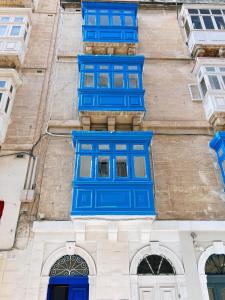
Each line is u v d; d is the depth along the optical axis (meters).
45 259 8.36
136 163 8.99
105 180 8.54
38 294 7.79
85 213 7.97
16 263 8.20
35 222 8.81
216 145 10.60
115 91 11.07
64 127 11.12
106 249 8.50
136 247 8.64
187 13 14.73
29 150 10.51
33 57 13.52
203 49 13.42
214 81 12.01
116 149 9.21
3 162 10.15
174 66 13.54
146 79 12.92
